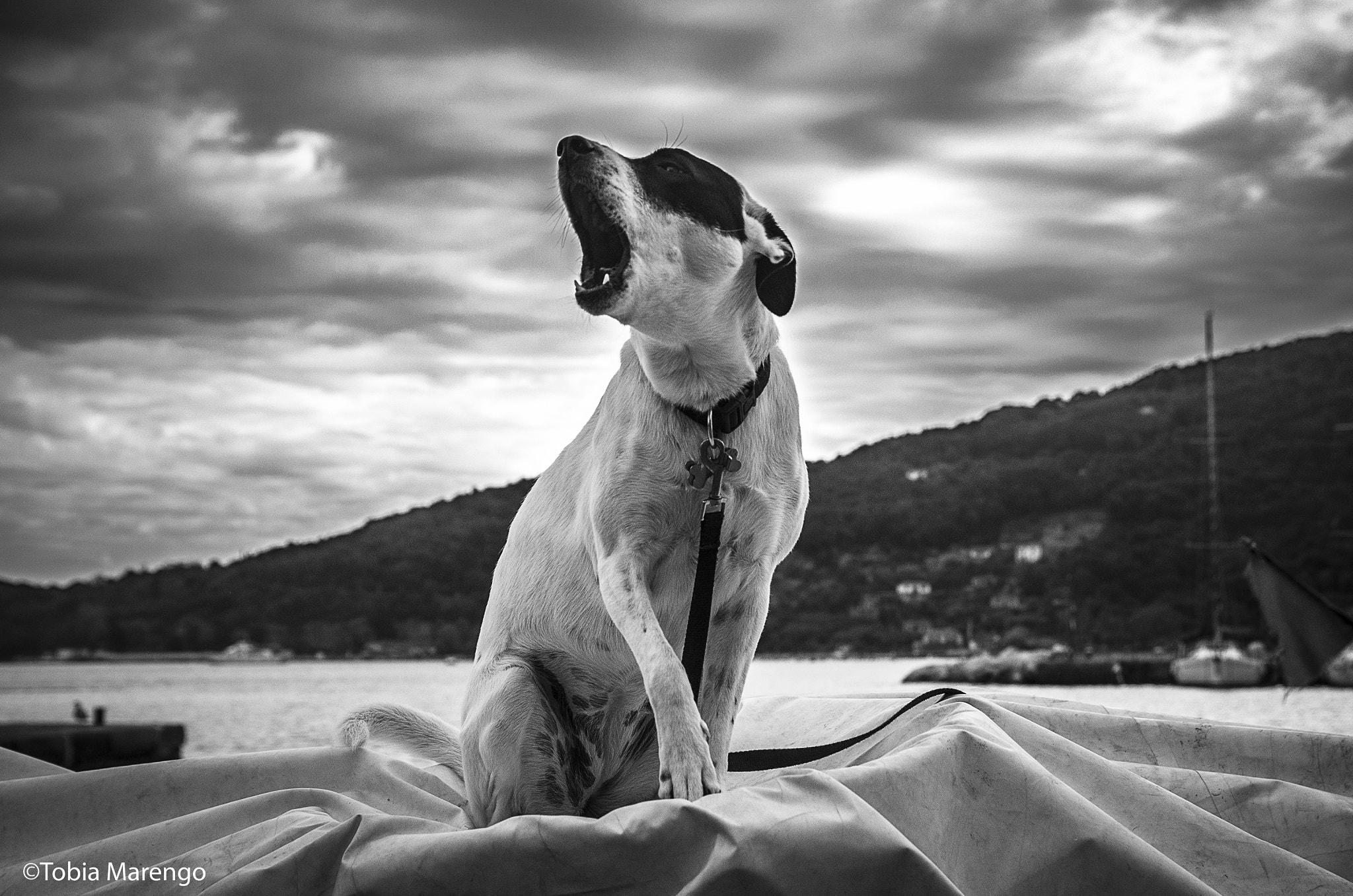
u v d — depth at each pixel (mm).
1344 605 86750
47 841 3537
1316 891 2945
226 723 51719
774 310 3783
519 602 4141
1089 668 79438
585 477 4051
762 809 2652
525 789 3785
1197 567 98375
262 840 2988
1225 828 3113
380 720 4570
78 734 22359
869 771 2832
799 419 4031
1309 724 28219
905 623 104688
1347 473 104625
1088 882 2809
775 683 63125
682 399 3729
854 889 2564
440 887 2678
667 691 3291
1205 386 130750
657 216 3609
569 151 3590
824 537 114562
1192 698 53750
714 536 3658
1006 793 2932
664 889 2637
